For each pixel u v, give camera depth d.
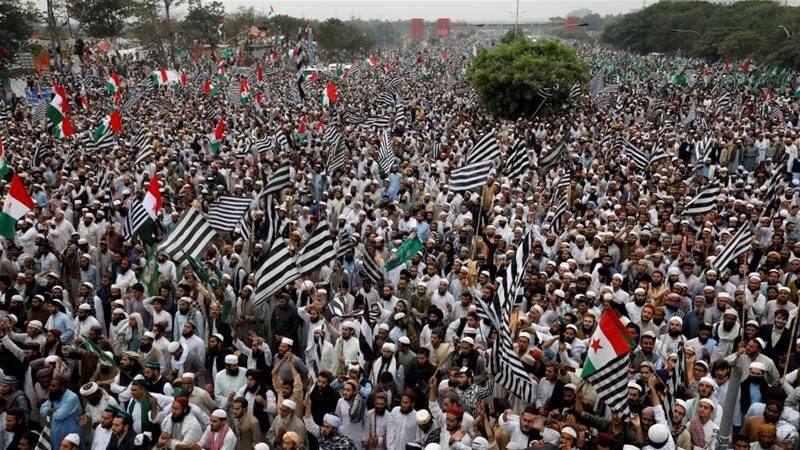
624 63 81.31
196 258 11.01
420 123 33.78
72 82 48.50
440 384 8.56
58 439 7.98
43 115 30.59
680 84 53.25
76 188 17.97
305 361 10.76
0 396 8.38
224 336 10.39
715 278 11.41
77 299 12.50
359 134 28.98
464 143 26.56
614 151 22.89
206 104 39.34
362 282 12.41
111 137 23.70
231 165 21.55
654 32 122.94
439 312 10.09
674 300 10.50
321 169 20.88
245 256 13.66
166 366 9.78
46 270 12.44
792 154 23.09
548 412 7.79
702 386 7.71
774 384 8.55
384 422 8.09
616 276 11.20
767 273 11.62
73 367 9.73
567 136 25.12
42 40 71.81
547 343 9.19
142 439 7.39
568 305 10.56
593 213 15.44
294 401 8.25
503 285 8.65
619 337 7.21
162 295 11.33
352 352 9.64
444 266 13.28
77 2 73.38
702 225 15.14
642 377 7.98
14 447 8.07
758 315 10.84
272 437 8.23
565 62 36.75
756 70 65.06
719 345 9.73
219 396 8.80
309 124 31.38
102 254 13.97
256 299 9.98
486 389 8.27
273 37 81.69
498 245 13.45
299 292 11.43
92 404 8.44
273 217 13.38
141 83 48.03
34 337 9.73
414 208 16.44
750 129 28.55
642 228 14.06
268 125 31.25
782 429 7.21
